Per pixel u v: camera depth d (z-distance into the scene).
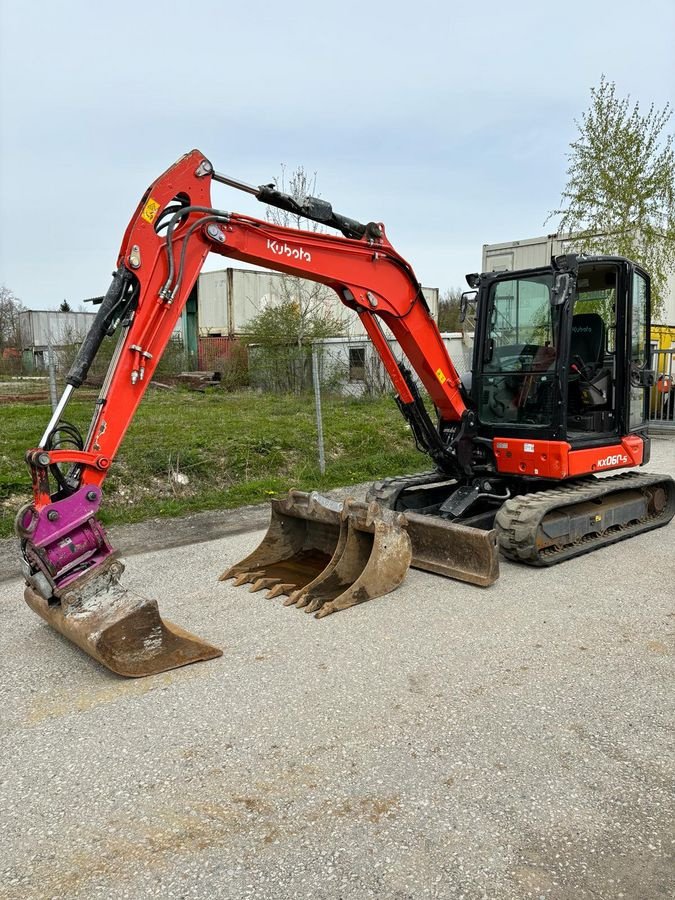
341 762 3.17
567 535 6.11
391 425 13.37
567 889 2.40
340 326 20.52
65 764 3.21
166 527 7.58
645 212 15.01
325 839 2.68
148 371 4.40
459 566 5.66
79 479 4.19
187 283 4.58
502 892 2.39
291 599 5.14
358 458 11.24
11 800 2.97
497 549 5.59
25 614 5.13
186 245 4.49
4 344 45.81
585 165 15.36
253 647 4.41
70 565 4.10
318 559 5.97
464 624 4.71
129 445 10.06
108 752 3.30
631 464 6.85
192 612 5.03
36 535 3.97
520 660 4.15
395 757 3.19
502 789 2.95
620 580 5.57
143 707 3.71
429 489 7.19
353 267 5.58
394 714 3.56
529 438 6.22
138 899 2.41
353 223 5.64
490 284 6.53
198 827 2.77
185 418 13.41
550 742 3.29
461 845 2.62
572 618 4.79
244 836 2.71
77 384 4.10
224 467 9.91
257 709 3.65
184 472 9.46
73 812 2.88
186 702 3.74
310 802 2.90
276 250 5.05
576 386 6.85
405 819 2.78
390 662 4.15
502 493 6.93
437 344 6.32
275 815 2.83
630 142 14.77
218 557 6.41
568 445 5.98
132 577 5.87
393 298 5.90
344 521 5.43
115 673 4.08
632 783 2.97
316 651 4.33
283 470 10.34
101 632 3.92
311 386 19.75
